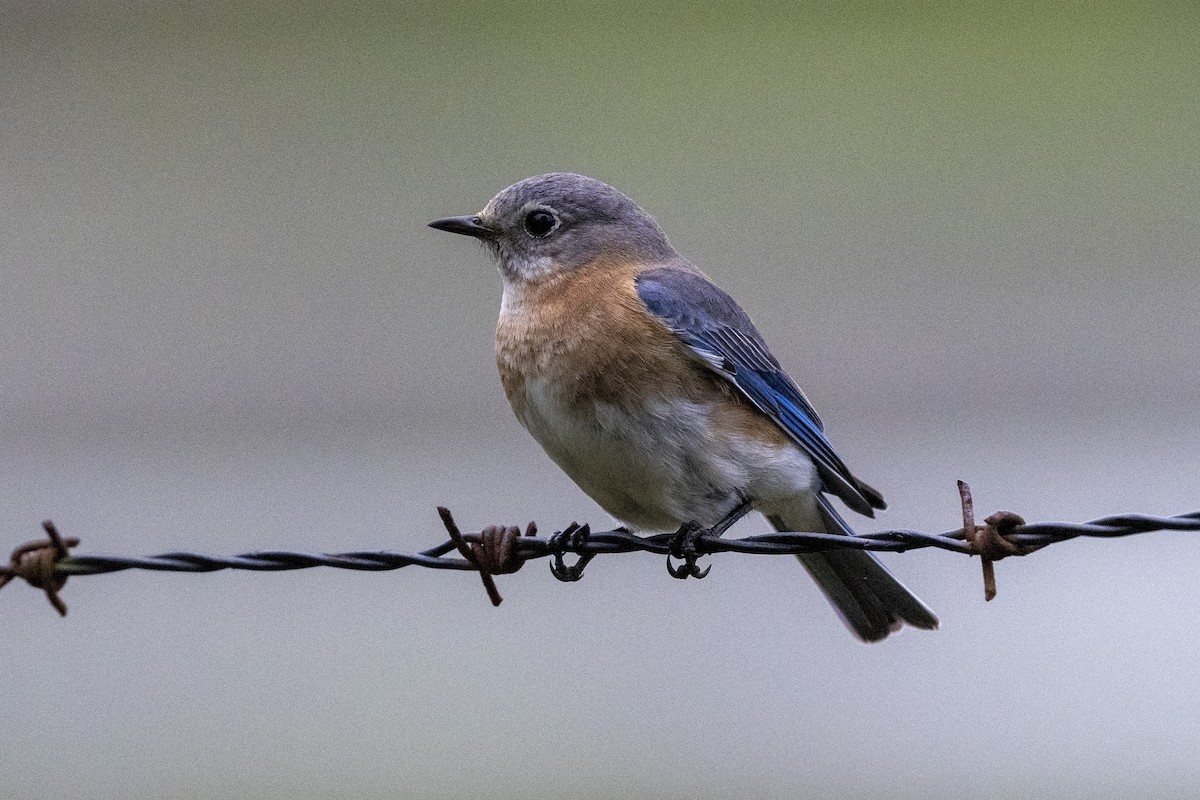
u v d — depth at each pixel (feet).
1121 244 49.08
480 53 51.24
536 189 30.19
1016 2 51.65
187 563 22.93
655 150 50.24
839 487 30.07
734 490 27.84
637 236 30.37
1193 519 21.62
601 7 51.42
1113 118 50.85
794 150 50.16
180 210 49.62
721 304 29.17
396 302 48.19
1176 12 51.34
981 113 50.62
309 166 50.21
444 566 23.95
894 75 51.24
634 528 29.71
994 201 49.62
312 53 51.24
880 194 49.78
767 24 51.31
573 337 27.61
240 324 47.91
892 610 29.43
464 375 46.85
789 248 48.91
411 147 50.26
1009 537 22.34
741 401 28.09
